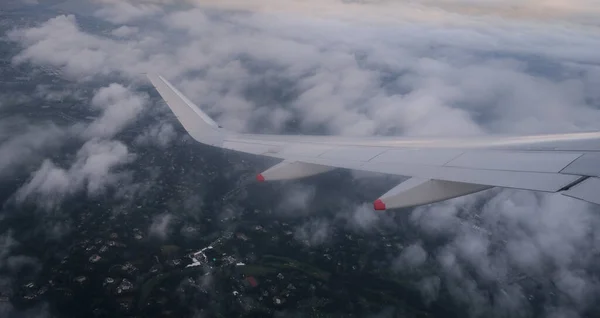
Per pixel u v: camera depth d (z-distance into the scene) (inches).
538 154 324.5
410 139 461.1
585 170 263.6
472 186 332.2
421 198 335.0
